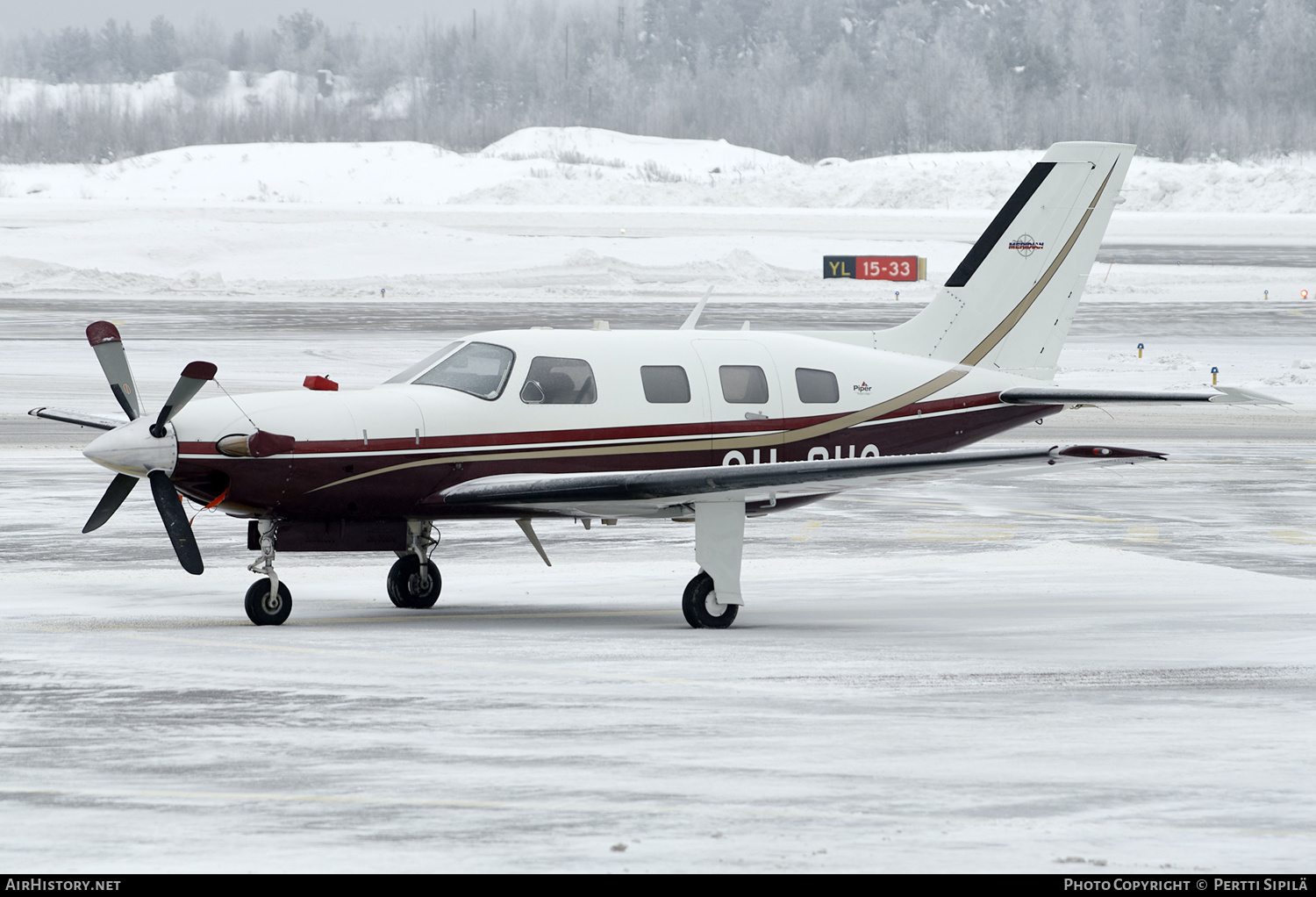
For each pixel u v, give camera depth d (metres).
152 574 56.25
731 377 51.12
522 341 48.91
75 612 47.25
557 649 39.53
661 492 43.72
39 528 67.62
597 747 27.17
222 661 37.09
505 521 73.50
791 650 39.34
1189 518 74.12
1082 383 148.62
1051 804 23.17
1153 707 31.23
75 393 125.81
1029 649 39.56
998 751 26.88
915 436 54.50
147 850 20.66
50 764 25.77
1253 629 43.19
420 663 36.94
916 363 55.28
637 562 61.03
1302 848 20.77
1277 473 94.19
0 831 21.61
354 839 21.23
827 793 23.81
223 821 22.16
